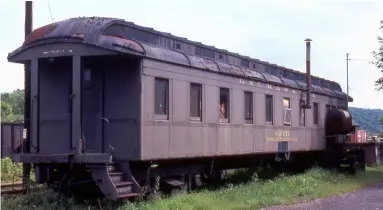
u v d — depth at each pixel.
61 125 12.30
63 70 12.39
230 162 17.27
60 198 11.68
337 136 24.56
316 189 16.39
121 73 11.99
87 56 11.76
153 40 13.13
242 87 16.45
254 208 12.42
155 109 12.25
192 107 13.81
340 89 29.30
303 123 21.70
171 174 13.55
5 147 17.11
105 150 12.04
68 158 11.08
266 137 18.05
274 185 15.83
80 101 11.24
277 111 19.09
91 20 11.84
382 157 32.88
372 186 19.70
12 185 16.09
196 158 14.38
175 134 12.92
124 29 12.23
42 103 12.56
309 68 22.64
